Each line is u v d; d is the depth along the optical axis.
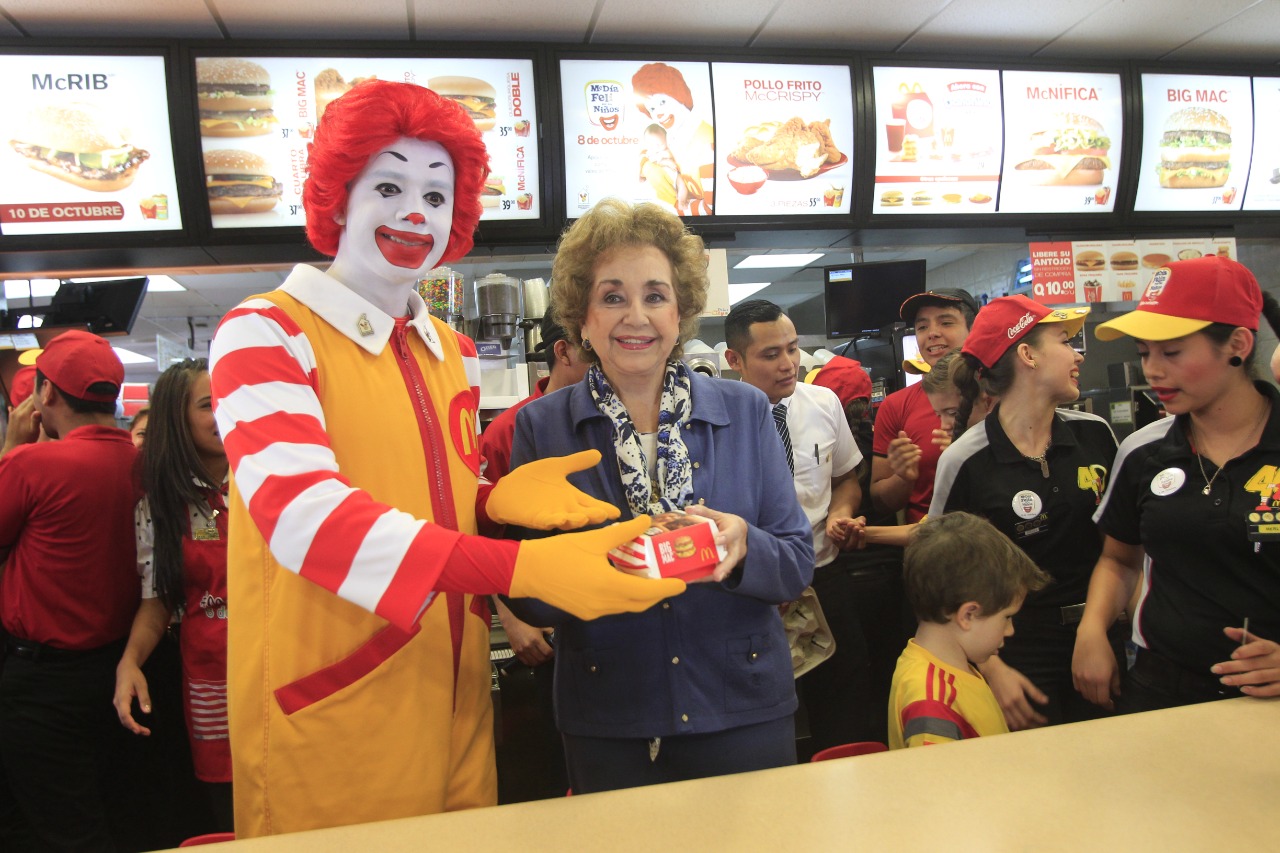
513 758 2.13
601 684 1.10
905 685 1.36
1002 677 1.59
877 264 3.43
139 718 1.98
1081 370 3.85
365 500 0.82
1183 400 1.35
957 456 1.83
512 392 2.63
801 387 2.29
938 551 1.41
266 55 2.87
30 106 2.78
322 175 1.00
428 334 1.12
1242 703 0.96
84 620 1.83
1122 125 3.54
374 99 0.97
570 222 3.03
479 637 1.10
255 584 0.95
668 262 1.14
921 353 2.75
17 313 3.12
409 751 0.96
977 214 3.44
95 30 2.83
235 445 0.85
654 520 0.94
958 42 3.40
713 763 1.10
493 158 3.08
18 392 2.35
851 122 3.30
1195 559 1.35
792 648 1.80
